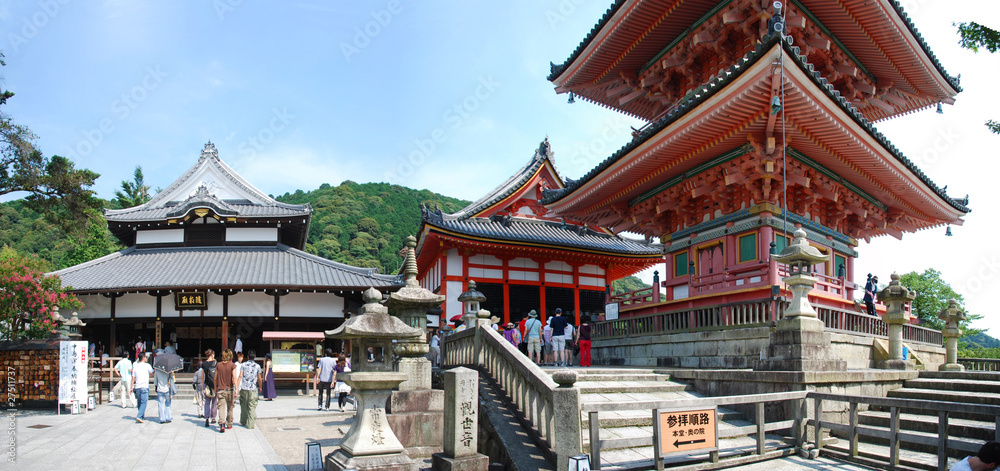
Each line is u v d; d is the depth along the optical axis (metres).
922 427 11.70
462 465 9.55
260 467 11.47
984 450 7.79
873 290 20.45
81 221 21.17
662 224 23.14
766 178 17.73
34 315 21.61
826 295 18.52
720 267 20.16
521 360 11.37
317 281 32.84
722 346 16.62
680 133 17.55
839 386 12.68
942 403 9.38
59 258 65.25
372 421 9.47
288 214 38.88
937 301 45.34
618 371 15.08
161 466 11.40
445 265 34.31
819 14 20.14
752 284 18.30
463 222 36.03
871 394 13.50
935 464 9.66
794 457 11.11
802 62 14.34
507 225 37.44
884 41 21.44
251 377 16.83
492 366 13.23
